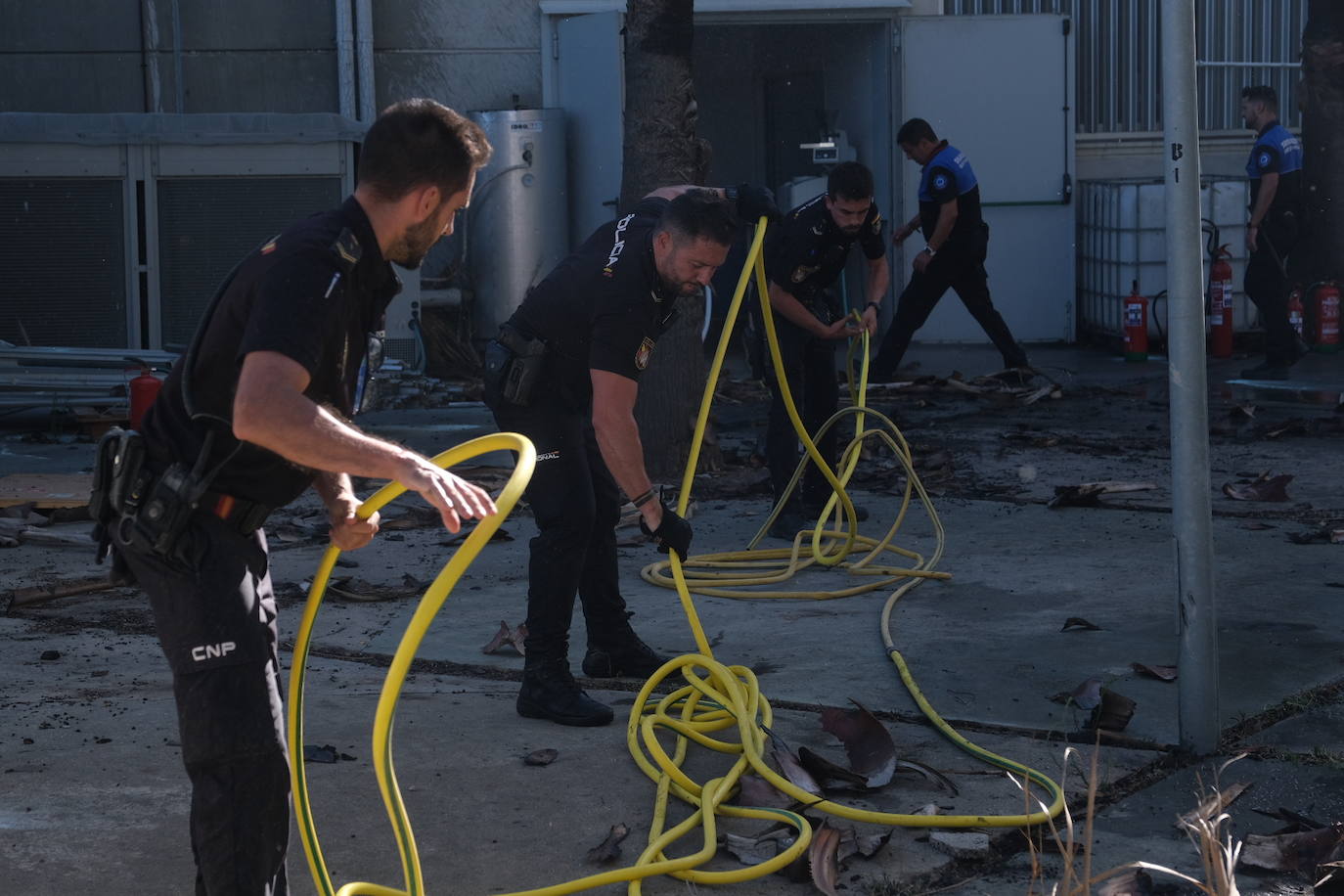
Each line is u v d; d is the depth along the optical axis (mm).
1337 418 9539
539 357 4082
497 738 4070
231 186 11695
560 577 4188
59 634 5238
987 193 14180
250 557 2584
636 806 3592
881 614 5262
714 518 7188
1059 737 4039
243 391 2314
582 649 5027
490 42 13539
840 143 14547
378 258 2545
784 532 6684
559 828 3459
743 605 5590
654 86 7797
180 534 2492
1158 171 15031
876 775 3662
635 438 3947
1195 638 3832
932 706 4301
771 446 6633
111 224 11531
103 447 2549
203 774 2543
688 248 3795
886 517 7133
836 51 14961
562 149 13172
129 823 3461
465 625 5301
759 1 13570
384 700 2486
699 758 3906
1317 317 13469
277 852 2596
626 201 7918
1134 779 3725
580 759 3906
